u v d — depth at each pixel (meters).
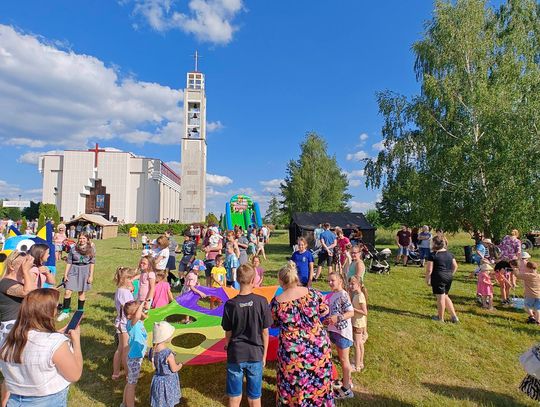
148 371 5.26
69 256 7.57
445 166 18.75
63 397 2.63
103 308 8.38
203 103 53.66
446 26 19.36
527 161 16.45
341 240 11.43
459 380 5.30
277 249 23.25
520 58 19.23
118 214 62.38
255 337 3.72
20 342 2.55
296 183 49.84
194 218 50.81
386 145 21.52
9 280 4.16
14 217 73.62
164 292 6.82
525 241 18.03
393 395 4.79
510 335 7.02
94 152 62.44
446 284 7.68
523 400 4.78
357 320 5.43
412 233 18.39
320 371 3.59
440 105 19.28
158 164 64.69
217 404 4.51
